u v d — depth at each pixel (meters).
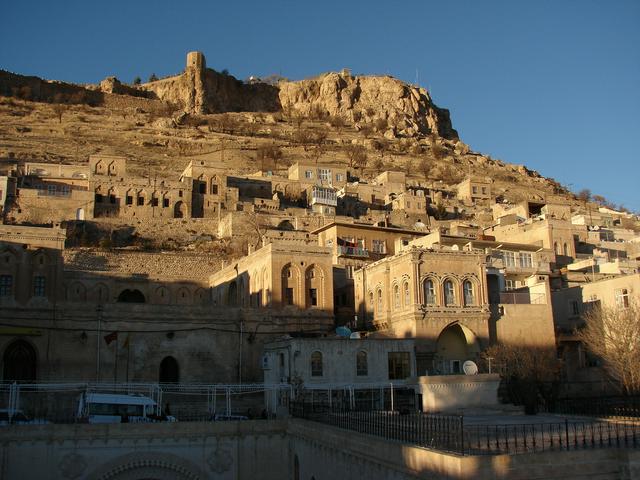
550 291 68.31
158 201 117.81
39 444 40.12
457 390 44.06
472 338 58.44
